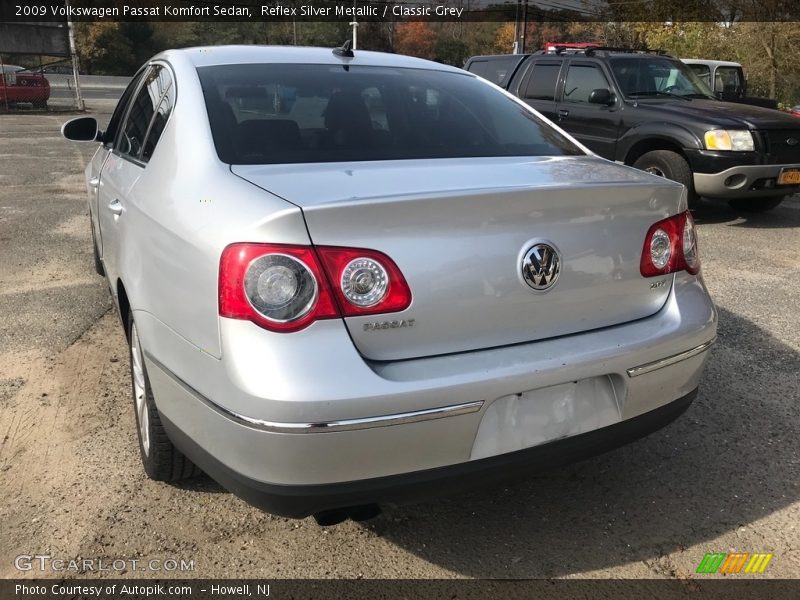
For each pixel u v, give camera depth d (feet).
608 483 9.60
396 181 7.23
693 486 9.53
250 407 6.17
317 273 6.22
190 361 6.91
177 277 7.12
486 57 33.76
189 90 9.10
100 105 88.38
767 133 23.71
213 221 6.80
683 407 8.43
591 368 7.27
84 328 14.40
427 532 8.51
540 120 10.76
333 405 6.09
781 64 83.97
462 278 6.73
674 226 8.21
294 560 7.97
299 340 6.19
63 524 8.41
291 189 6.87
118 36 159.22
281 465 6.28
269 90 9.20
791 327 15.37
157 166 8.80
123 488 9.13
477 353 6.92
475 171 7.89
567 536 8.48
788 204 30.89
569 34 174.09
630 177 8.24
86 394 11.60
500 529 8.59
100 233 12.65
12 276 17.85
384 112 9.39
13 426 10.54
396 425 6.33
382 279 6.40
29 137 51.90
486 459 6.91
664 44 93.97
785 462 10.14
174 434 7.61
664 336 7.80
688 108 25.35
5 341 13.69
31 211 25.88
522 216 6.98
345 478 6.43
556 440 7.29
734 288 18.19
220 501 8.95
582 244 7.40
